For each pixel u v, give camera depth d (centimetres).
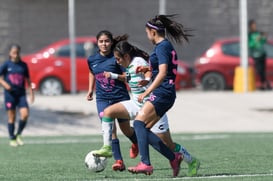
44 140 5466
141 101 2883
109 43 3366
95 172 3191
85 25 10431
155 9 10494
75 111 7156
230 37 10475
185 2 10475
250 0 10450
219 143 4934
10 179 3078
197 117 7075
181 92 8525
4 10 10169
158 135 3034
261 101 7669
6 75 4931
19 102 4956
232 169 3341
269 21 10450
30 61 8244
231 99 7744
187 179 2900
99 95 3406
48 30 10312
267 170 3291
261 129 6569
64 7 10325
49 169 3466
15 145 4969
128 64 3086
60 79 8200
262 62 8431
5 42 10156
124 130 3247
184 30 2984
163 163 3666
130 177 3078
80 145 4928
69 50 8262
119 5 10475
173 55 2917
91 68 3412
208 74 8594
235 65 8519
